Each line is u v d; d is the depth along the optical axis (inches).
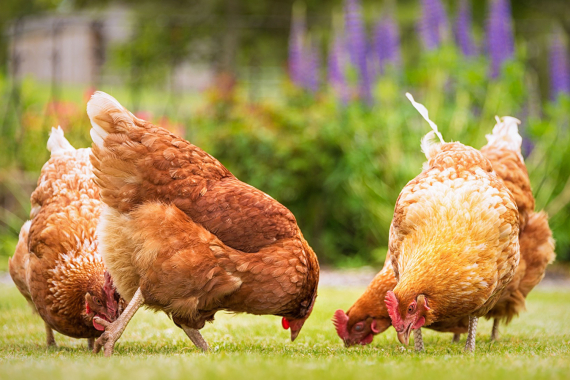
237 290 184.2
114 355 176.7
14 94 497.4
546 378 133.3
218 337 226.7
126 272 181.5
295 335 207.8
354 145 448.5
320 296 347.3
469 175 198.4
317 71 495.8
